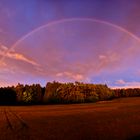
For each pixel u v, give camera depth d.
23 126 26.86
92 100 125.88
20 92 122.19
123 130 21.05
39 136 19.28
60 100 123.69
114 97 146.25
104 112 46.28
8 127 26.03
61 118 36.56
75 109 63.16
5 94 120.06
